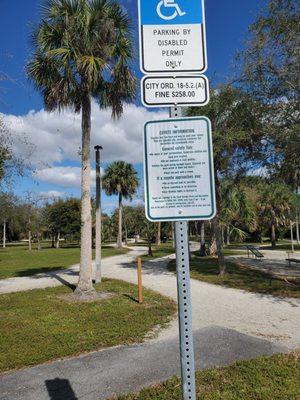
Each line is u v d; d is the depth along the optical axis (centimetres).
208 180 241
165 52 251
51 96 1323
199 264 2298
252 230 5044
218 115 1520
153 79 249
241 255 3156
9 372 581
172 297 1212
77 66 1233
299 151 1337
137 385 495
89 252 1283
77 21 1235
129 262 2644
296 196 3061
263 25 1256
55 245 7006
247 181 1741
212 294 1240
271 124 1373
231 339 667
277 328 795
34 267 2450
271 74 1330
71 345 707
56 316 959
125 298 1198
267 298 1148
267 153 1527
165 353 620
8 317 962
